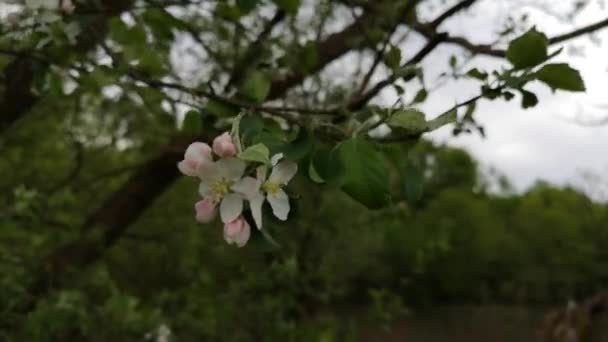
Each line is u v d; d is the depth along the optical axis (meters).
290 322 5.11
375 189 1.48
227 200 1.45
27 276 4.03
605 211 18.36
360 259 6.18
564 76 1.70
